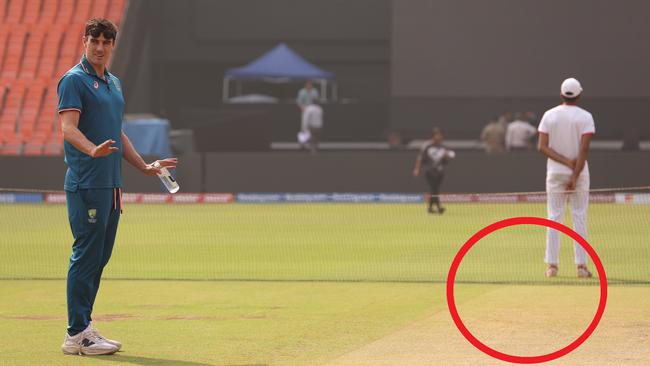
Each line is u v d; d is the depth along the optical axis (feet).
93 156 108.99
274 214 337.72
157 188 392.88
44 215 331.36
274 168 394.73
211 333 129.18
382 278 184.14
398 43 451.12
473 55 447.42
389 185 392.47
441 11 448.65
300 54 542.98
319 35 541.75
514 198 383.04
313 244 246.88
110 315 143.33
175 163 118.11
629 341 122.31
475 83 447.83
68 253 229.86
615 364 109.81
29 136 433.89
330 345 120.98
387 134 488.02
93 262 114.93
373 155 392.06
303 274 191.62
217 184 395.55
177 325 135.03
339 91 543.39
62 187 389.60
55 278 185.47
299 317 140.97
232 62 545.03
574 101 179.83
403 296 160.66
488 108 447.01
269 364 110.73
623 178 378.32
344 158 392.88
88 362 111.86
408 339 124.36
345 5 540.93
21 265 207.72
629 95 438.40
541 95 444.55
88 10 472.03
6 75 450.30
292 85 542.98
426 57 449.48
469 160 388.16
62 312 146.10
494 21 446.19
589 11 440.45
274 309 148.15
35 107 441.27
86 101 113.39
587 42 440.86
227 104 479.41
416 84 450.71
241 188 395.34
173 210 354.74
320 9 540.93
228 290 168.76
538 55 444.14
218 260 215.92
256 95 519.19
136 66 479.82
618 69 439.22
